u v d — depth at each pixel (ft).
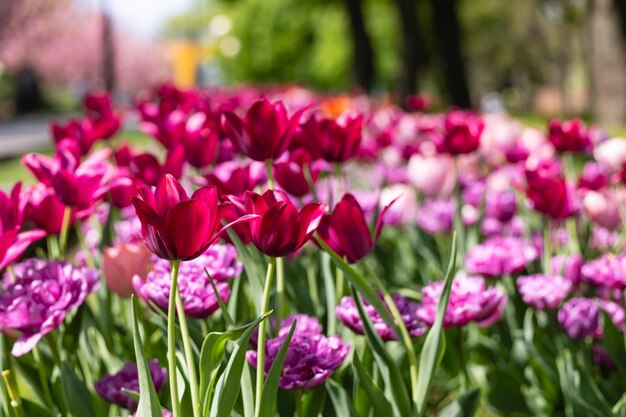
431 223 10.91
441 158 11.28
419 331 5.71
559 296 7.51
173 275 4.26
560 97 176.35
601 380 7.73
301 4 118.83
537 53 165.37
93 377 6.58
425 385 5.27
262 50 146.72
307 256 8.86
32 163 6.67
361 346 6.68
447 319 5.92
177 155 6.86
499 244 8.50
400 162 14.60
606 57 40.52
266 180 7.37
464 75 68.54
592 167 11.00
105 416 6.33
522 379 8.38
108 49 95.04
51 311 4.92
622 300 7.91
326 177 10.96
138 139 43.45
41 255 7.11
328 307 6.54
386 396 5.64
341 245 5.23
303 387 5.02
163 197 4.17
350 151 6.89
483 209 9.91
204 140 7.48
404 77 66.23
